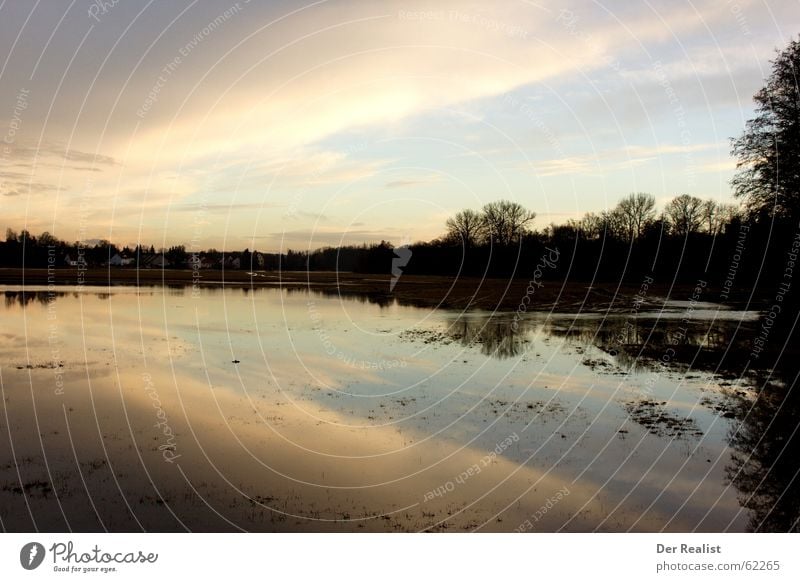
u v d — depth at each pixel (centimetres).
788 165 3759
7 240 10662
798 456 1789
